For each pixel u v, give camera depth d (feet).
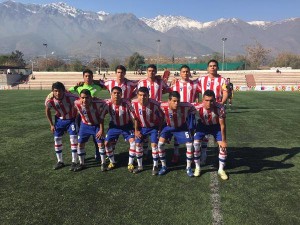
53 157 21.72
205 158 20.12
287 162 20.26
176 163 20.33
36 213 13.58
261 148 23.93
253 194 15.29
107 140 18.92
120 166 19.75
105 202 14.55
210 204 14.24
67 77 174.40
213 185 16.42
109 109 18.63
